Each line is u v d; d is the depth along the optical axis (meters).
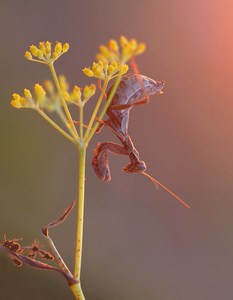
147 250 0.88
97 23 0.86
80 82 0.86
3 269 0.83
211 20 0.87
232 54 0.86
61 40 0.86
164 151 0.88
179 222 0.89
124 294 0.87
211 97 0.88
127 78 0.34
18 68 0.85
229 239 0.88
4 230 0.84
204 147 0.88
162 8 0.87
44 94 0.33
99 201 0.87
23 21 0.85
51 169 0.87
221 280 0.88
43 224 0.86
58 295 0.85
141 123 0.88
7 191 0.85
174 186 0.88
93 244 0.87
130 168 0.35
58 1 0.86
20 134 0.86
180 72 0.88
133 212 0.88
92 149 0.86
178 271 0.88
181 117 0.88
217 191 0.89
